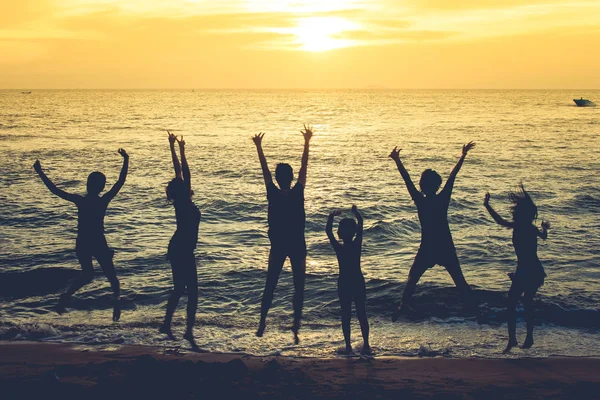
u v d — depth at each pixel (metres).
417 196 6.47
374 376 6.18
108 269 6.57
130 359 6.78
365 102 166.75
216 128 60.03
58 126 61.25
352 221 6.87
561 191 21.23
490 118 77.69
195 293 6.75
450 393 5.57
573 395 5.55
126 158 6.73
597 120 70.50
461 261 12.16
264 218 17.19
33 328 8.02
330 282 10.46
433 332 8.02
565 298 9.33
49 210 17.38
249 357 6.96
